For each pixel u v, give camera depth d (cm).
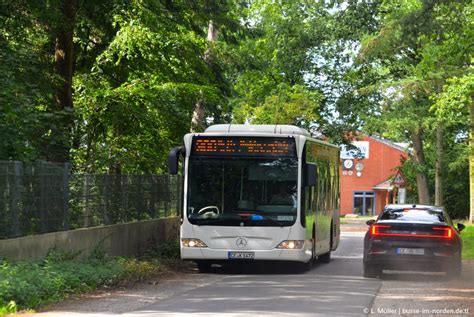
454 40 3133
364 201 9056
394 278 1933
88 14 2569
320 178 2288
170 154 2034
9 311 1188
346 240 3953
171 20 2677
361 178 9075
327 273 2083
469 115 4519
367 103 5219
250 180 2027
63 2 2455
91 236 1925
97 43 2780
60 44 2530
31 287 1287
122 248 2150
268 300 1375
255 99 5519
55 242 1714
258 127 2161
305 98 4653
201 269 2114
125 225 2177
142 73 2728
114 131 2722
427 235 1856
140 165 2741
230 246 2003
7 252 1494
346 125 5281
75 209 1889
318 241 2255
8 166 1546
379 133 4925
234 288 1595
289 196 2014
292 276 1948
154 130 2719
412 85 4528
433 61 3747
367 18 4950
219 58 3334
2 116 1889
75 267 1595
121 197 2233
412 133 5266
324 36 5375
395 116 4684
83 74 2809
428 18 2383
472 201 4812
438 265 1842
